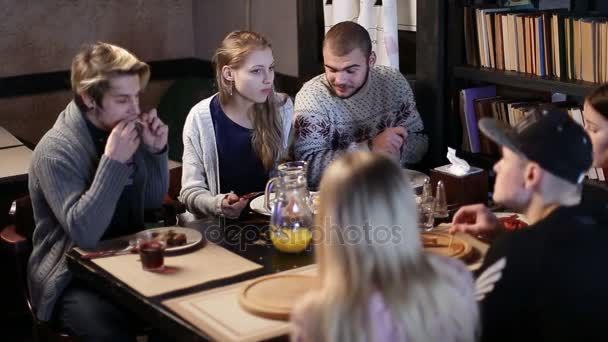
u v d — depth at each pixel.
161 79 5.71
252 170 3.19
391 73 3.34
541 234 1.87
